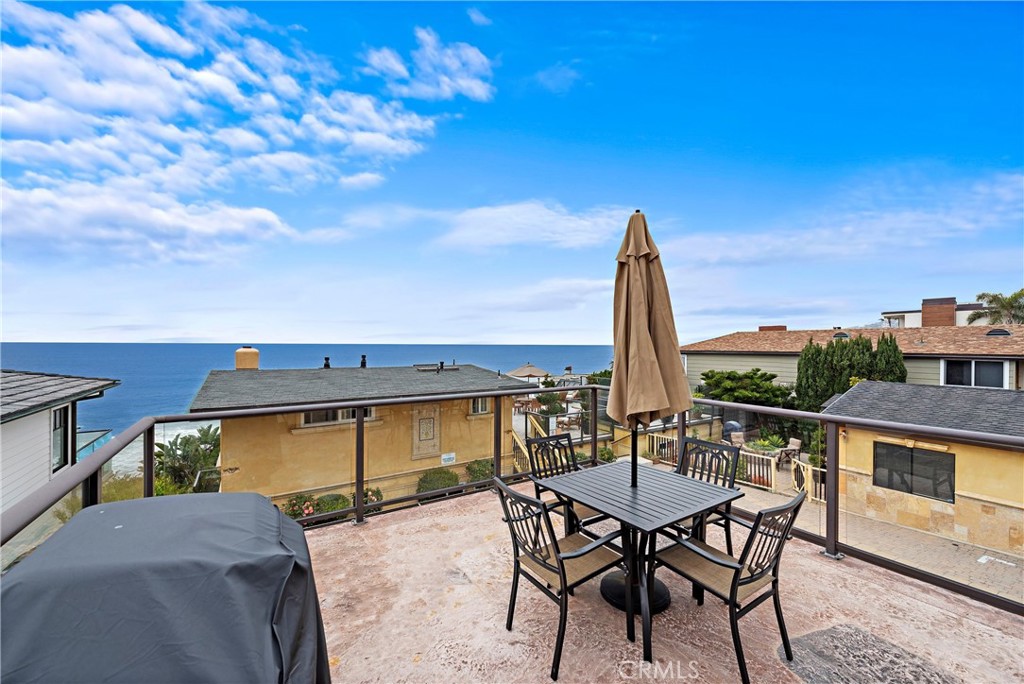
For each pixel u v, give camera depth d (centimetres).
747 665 198
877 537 291
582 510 297
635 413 239
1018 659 202
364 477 381
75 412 817
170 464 304
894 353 1306
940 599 251
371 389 973
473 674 196
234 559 102
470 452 450
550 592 203
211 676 87
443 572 284
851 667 197
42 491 150
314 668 106
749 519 362
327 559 302
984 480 255
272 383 997
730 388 1444
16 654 80
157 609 91
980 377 1198
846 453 306
